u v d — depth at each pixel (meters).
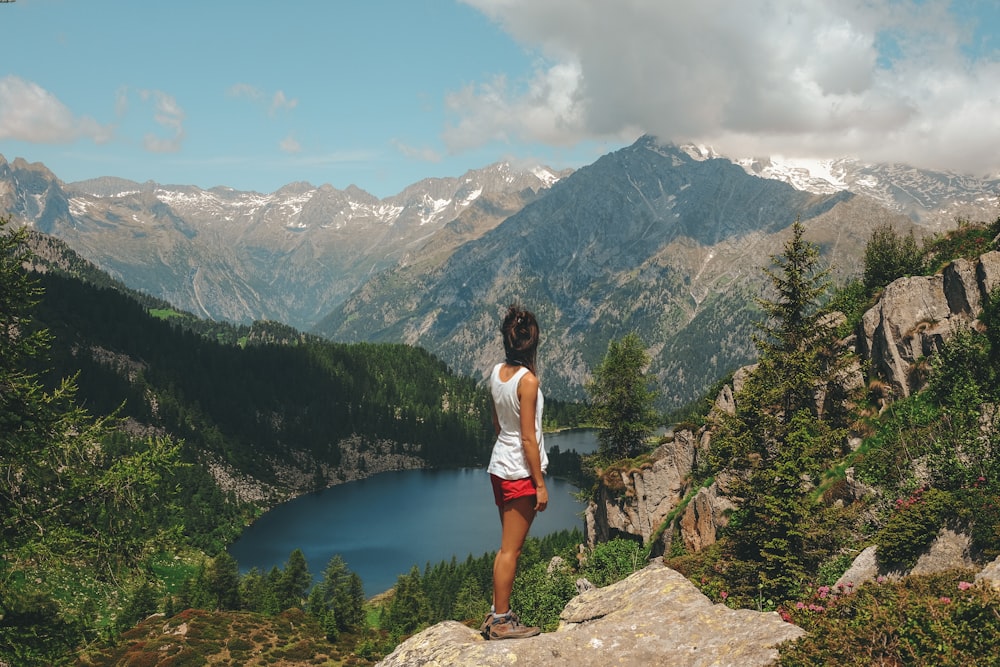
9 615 17.19
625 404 54.06
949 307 30.20
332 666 74.75
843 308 39.28
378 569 146.25
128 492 18.88
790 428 25.84
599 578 37.22
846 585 17.73
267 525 187.62
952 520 16.75
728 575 23.27
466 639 5.81
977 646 6.52
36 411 18.38
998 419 19.36
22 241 18.58
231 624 82.44
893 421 26.20
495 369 5.67
